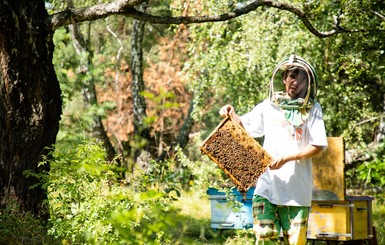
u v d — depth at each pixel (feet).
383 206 38.58
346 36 31.83
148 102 72.18
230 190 25.64
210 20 23.89
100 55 73.46
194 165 38.29
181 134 60.95
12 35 22.59
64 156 20.36
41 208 23.24
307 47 38.34
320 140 15.76
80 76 33.76
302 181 15.98
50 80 23.71
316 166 23.11
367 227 23.89
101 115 50.24
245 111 43.91
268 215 16.07
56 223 18.61
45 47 23.52
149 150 55.21
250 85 43.60
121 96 75.97
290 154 15.57
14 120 22.91
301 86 16.08
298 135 16.11
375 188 46.57
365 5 27.78
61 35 43.98
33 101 23.22
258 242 16.08
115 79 79.25
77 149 21.02
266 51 39.99
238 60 40.68
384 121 43.75
